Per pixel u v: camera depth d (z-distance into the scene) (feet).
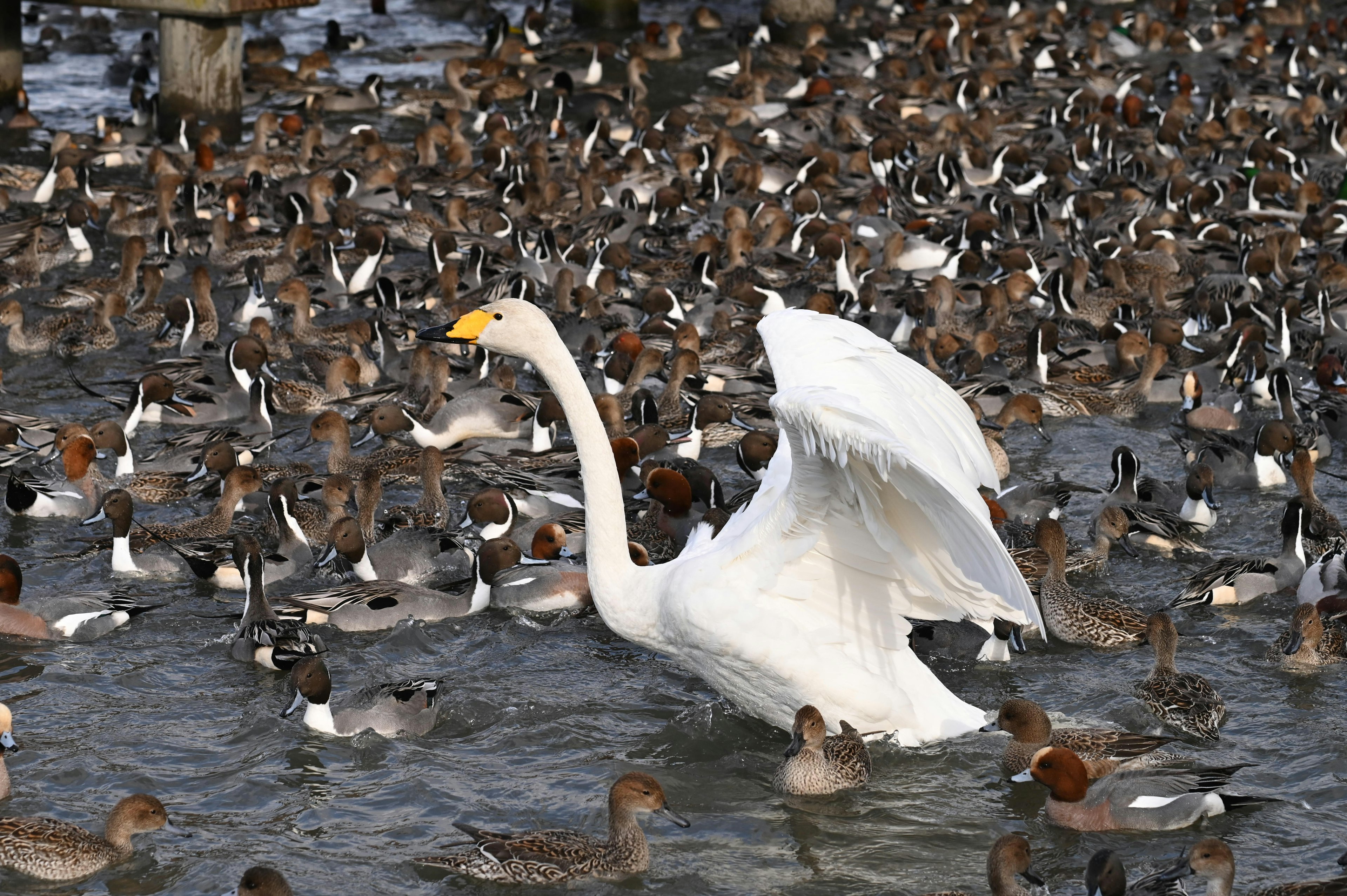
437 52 163.73
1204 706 45.03
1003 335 88.07
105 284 90.63
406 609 53.01
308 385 76.69
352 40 164.96
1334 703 46.91
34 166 117.80
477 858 37.91
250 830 39.99
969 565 37.17
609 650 51.44
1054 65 168.14
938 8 200.64
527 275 89.81
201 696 47.44
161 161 117.08
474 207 113.80
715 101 148.05
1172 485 63.77
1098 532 57.93
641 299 94.32
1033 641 51.96
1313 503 60.39
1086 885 36.63
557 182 116.98
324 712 45.06
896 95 152.87
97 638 51.47
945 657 50.16
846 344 41.96
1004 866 36.17
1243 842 39.47
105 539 58.44
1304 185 116.78
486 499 59.93
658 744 44.83
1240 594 54.13
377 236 96.32
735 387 78.69
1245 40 179.11
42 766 42.88
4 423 66.28
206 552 56.29
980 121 140.56
